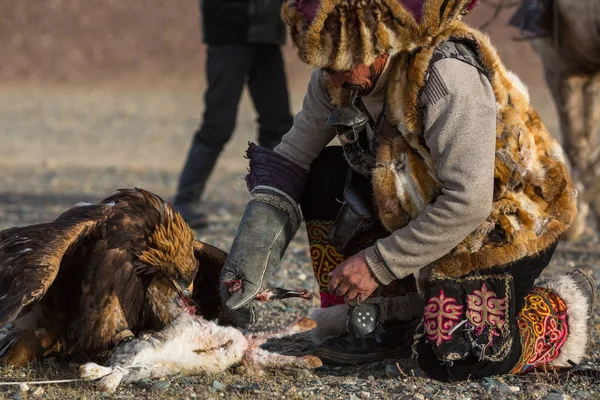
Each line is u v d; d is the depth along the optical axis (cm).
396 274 1455
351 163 1538
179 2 12138
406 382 1517
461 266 1466
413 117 1405
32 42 11050
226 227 3180
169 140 6272
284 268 2486
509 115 1437
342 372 1608
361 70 1401
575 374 1552
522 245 1455
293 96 8275
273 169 1597
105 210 1555
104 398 1448
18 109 7962
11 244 1452
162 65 10750
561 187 1474
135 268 1578
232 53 2948
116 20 11688
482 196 1386
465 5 1422
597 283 2252
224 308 1594
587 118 2812
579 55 2683
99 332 1541
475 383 1500
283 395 1464
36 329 1595
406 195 1445
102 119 7350
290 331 1584
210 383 1518
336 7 1357
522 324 1521
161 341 1520
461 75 1388
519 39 2681
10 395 1458
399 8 1353
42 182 4491
